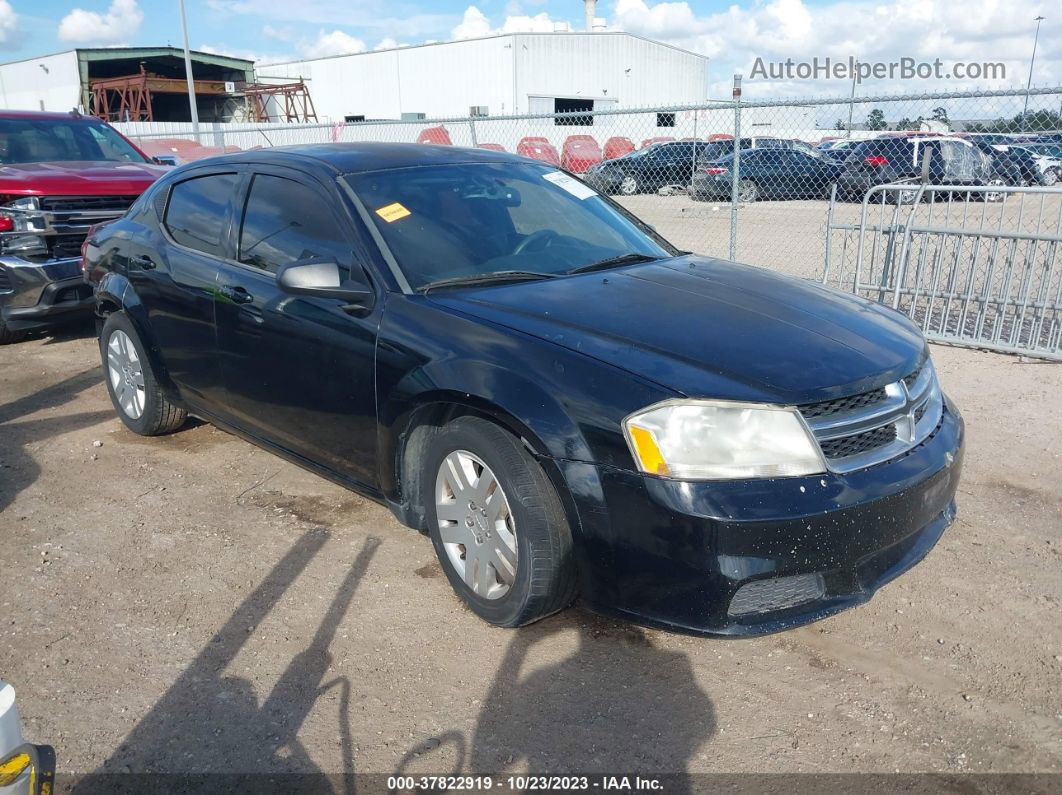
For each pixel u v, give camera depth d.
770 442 2.73
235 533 4.06
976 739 2.69
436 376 3.17
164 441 5.27
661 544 2.71
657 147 15.56
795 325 3.24
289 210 4.01
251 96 40.66
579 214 4.32
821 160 13.69
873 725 2.75
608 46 35.78
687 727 2.76
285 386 3.91
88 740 2.72
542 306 3.29
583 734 2.73
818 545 2.72
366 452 3.60
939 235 7.32
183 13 24.45
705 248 12.66
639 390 2.78
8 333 7.65
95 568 3.76
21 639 3.24
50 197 7.03
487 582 3.20
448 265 3.64
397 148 4.37
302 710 2.85
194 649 3.18
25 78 40.62
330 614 3.38
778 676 3.00
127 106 39.59
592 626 3.29
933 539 3.20
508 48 34.19
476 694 2.91
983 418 5.50
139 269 4.79
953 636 3.21
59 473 4.80
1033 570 3.65
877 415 2.95
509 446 3.02
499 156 4.57
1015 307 6.93
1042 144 10.38
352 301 3.49
